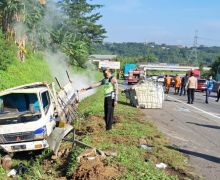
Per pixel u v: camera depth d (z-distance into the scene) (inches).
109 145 422.6
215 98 1465.3
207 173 373.1
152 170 346.9
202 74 4584.2
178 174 362.3
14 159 441.4
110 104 520.1
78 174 327.6
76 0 2394.2
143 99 870.4
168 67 5113.2
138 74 2367.1
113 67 2081.7
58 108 519.8
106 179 314.5
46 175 361.4
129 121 625.3
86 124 565.6
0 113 450.0
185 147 478.9
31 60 1347.2
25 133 430.0
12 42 1160.8
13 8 1156.5
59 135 426.0
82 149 382.0
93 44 2738.7
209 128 642.2
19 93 458.0
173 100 1163.9
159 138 514.3
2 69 1024.9
